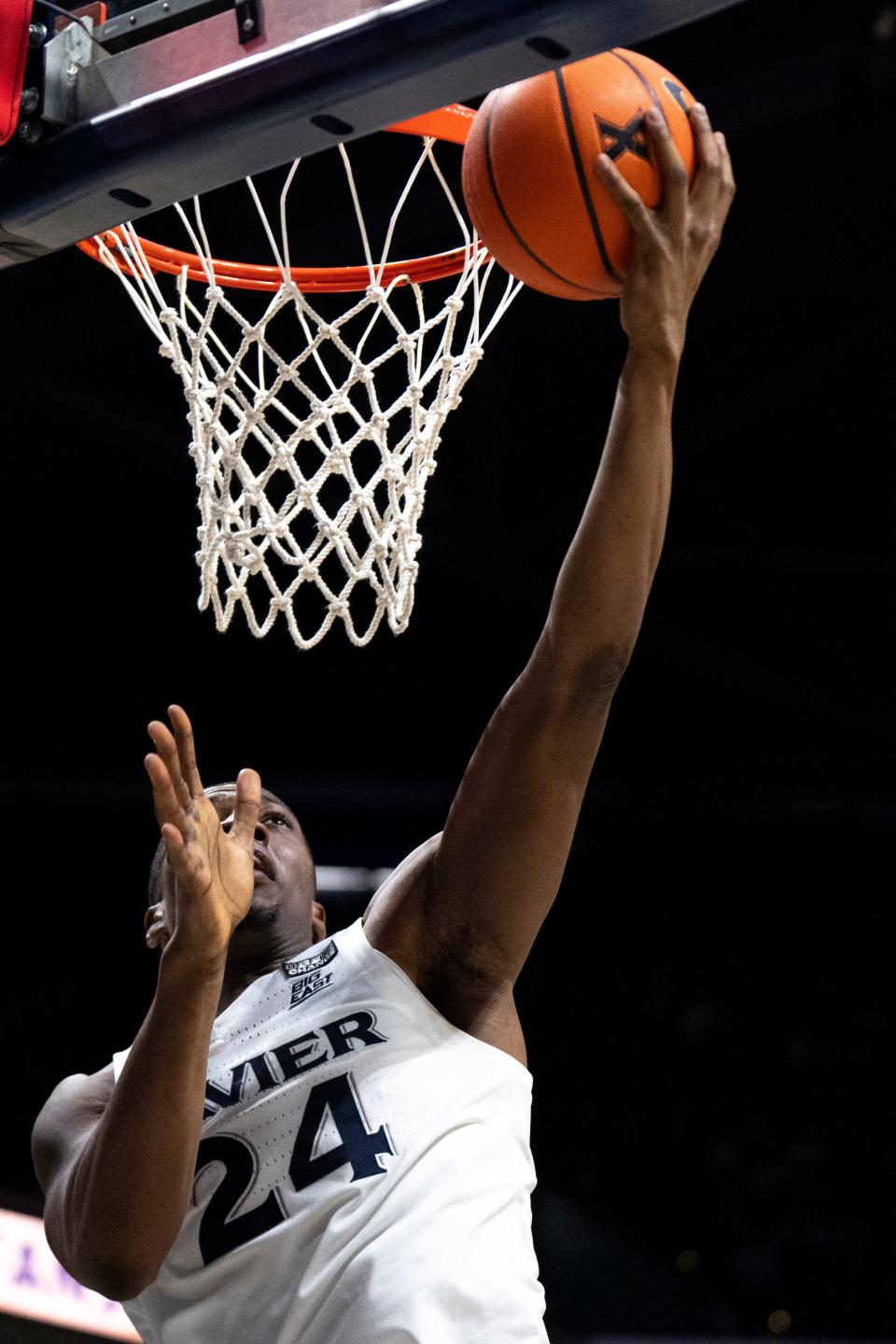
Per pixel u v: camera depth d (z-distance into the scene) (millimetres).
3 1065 10852
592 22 1591
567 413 8680
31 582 9852
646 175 1734
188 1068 1687
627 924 11602
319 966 2031
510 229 1794
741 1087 9852
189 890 1656
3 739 10562
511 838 1855
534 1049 10672
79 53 1964
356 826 10812
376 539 2170
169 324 2248
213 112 1809
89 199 1945
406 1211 1802
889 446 8922
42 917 11766
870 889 11367
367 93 1723
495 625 10078
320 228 6309
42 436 8562
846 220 7152
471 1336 1738
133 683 10336
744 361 8328
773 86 6438
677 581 10312
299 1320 1788
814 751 10391
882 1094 9500
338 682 10352
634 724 11133
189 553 9508
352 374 2201
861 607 10109
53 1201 1877
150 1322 1918
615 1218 9125
